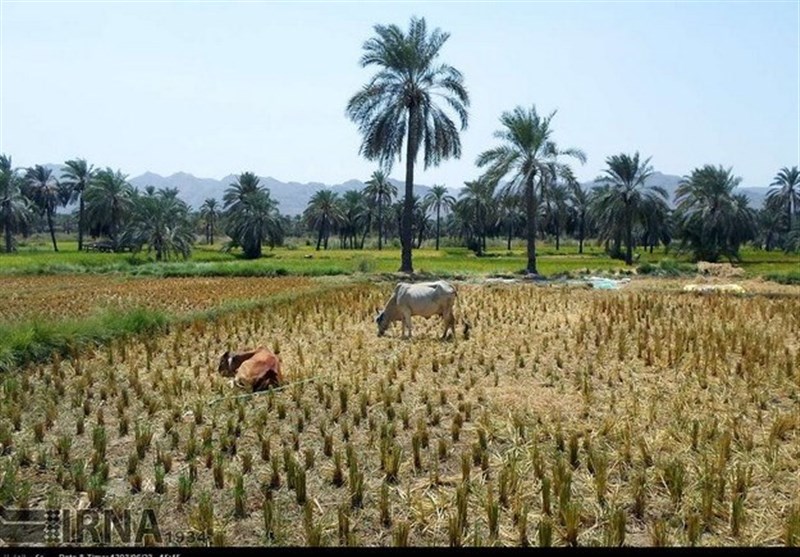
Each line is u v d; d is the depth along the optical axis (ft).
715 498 19.10
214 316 50.34
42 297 72.38
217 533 17.17
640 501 18.69
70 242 294.66
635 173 155.12
